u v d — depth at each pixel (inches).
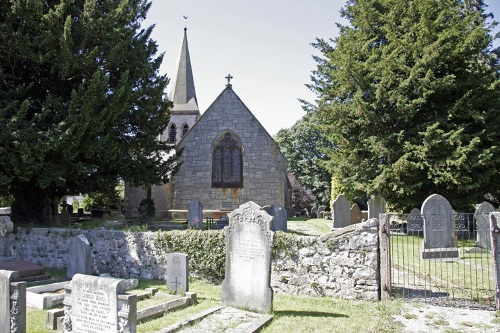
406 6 783.7
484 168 703.1
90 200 1172.5
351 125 778.8
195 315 287.0
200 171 1116.5
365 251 339.0
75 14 641.0
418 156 685.3
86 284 232.1
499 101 718.5
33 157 527.8
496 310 296.7
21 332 225.3
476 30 708.0
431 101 744.3
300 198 1631.4
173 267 355.6
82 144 577.0
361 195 818.2
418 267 440.1
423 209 491.2
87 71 600.7
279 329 263.1
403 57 739.4
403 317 284.4
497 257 301.3
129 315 216.1
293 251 364.8
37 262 500.7
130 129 706.2
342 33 883.4
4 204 824.9
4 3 573.0
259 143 1123.3
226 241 325.1
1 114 522.0
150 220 908.6
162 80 727.7
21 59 596.1
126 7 676.7
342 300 334.0
